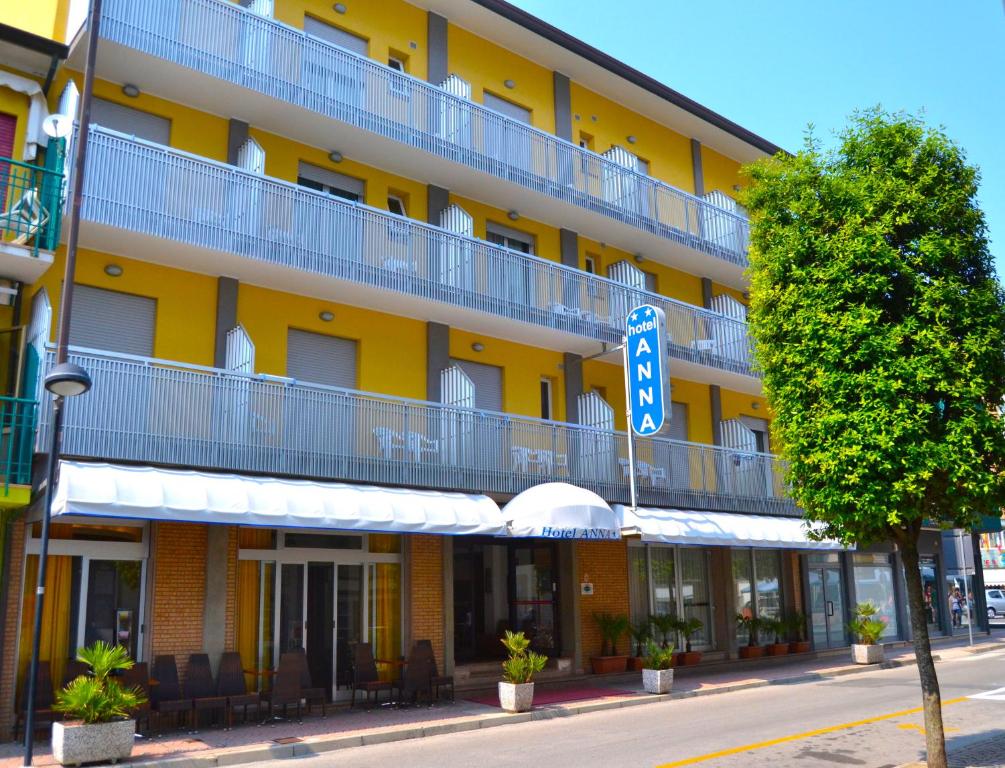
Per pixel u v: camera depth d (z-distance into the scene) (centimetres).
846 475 888
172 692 1245
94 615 1273
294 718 1340
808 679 1962
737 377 2267
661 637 2061
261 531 1461
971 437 856
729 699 1641
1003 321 906
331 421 1470
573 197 1978
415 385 1725
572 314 1889
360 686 1426
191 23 1462
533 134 1934
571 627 1881
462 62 1959
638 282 2100
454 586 1864
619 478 1884
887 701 1555
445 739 1236
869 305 924
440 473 1584
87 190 1283
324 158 1697
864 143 994
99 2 1247
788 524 2119
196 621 1345
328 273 1523
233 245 1420
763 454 2236
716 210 2366
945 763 880
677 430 2248
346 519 1320
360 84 1662
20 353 1211
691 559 2241
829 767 988
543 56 2112
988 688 1712
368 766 1041
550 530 1531
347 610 1550
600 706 1520
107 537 1299
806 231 980
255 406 1388
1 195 1271
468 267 1727
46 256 1219
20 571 1200
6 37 1294
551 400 1994
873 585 2811
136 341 1409
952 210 934
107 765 1008
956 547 3241
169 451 1280
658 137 2442
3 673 1164
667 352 1889
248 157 1521
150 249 1391
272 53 1552
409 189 1819
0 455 1155
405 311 1711
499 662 1809
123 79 1459
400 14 1861
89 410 1213
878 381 873
